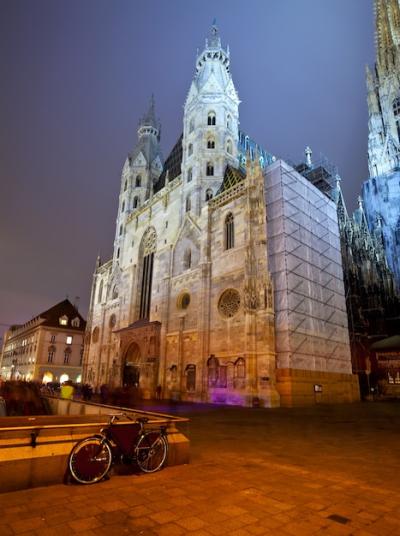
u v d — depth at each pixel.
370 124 104.94
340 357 43.22
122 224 70.38
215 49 60.56
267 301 35.19
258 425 20.19
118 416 10.75
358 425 20.41
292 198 42.81
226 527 6.27
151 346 48.16
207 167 52.50
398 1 108.94
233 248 41.09
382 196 92.88
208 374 38.66
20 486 7.89
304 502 7.56
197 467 10.32
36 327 90.12
